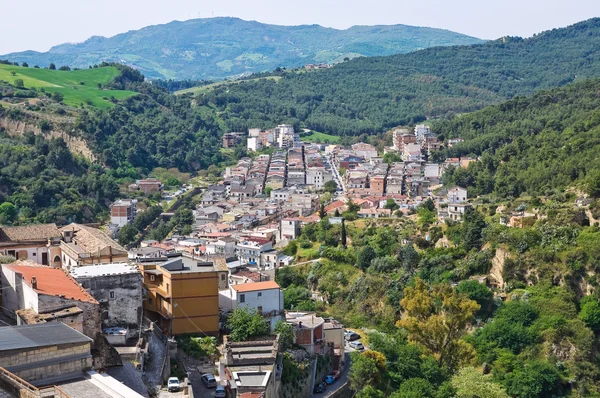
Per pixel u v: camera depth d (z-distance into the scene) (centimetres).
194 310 11831
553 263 17462
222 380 10506
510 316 16112
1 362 6756
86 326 8412
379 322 17538
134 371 8894
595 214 18925
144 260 13000
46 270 9881
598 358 15388
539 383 14288
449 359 14788
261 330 11962
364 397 12412
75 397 6662
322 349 13338
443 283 17812
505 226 19975
